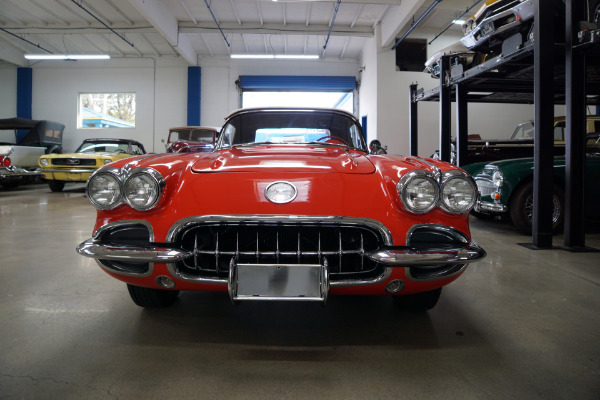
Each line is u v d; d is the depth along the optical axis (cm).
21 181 848
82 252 133
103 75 1254
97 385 114
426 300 166
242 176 142
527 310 177
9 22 1009
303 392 112
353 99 1285
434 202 133
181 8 950
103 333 151
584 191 301
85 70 1255
